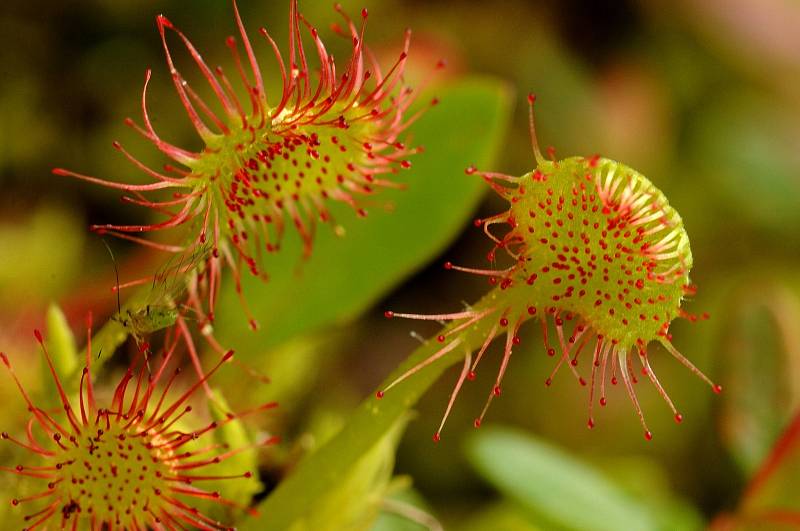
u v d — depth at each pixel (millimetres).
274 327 135
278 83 156
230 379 135
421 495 170
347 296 136
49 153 155
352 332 170
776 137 204
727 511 143
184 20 159
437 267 181
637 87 193
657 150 196
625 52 194
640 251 114
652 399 182
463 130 135
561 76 188
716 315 192
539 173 115
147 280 118
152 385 115
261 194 118
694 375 183
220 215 118
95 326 144
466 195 135
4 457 123
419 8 176
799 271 199
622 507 138
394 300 179
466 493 171
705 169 201
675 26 195
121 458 115
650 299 115
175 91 157
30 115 155
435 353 117
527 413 179
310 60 161
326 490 118
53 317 122
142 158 155
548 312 116
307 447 125
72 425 115
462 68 177
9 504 120
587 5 192
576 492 137
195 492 115
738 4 196
